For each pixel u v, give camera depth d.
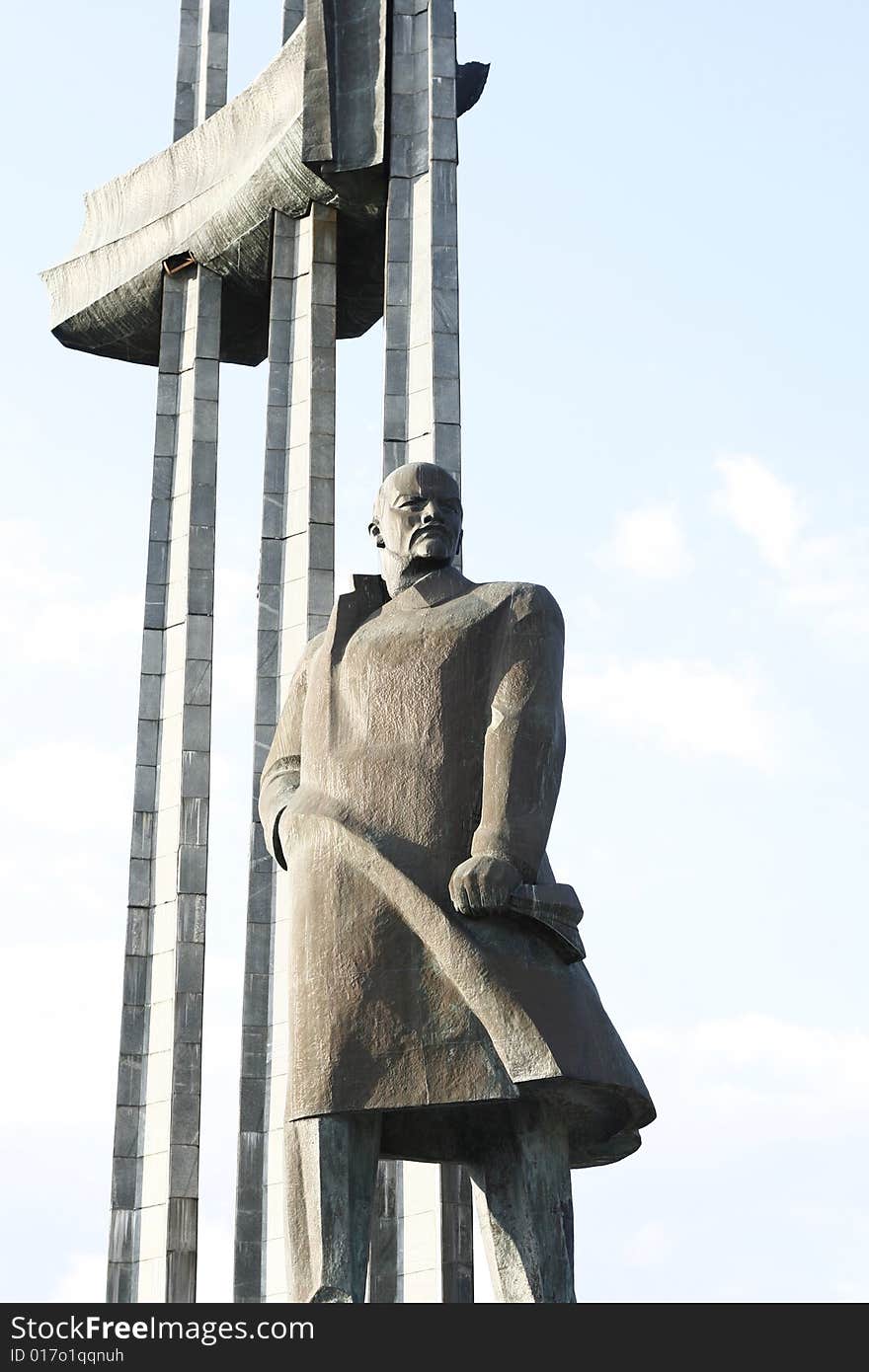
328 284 19.28
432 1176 15.16
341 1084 6.66
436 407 17.33
